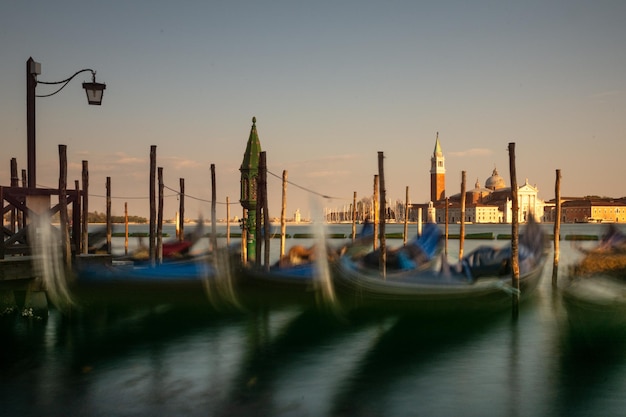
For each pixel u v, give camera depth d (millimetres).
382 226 24547
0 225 19312
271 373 15859
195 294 24344
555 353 18062
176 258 30312
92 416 12727
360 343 19156
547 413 13180
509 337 20031
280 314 23656
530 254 26656
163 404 13422
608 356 17781
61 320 21906
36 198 20391
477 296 23094
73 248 23328
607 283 19719
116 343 19047
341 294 23094
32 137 19891
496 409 13422
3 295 22062
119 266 28078
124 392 14250
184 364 16641
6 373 15750
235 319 22781
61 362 16766
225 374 15703
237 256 26125
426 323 22281
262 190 30109
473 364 16781
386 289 22672
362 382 15133
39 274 20812
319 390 14461
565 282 22141
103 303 23328
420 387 14781
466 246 76312
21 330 20719
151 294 24203
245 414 12867
